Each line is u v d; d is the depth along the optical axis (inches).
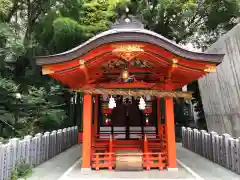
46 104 556.1
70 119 709.9
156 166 298.5
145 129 358.9
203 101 616.7
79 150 505.0
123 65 307.1
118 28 313.0
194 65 266.4
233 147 298.4
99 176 268.7
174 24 685.3
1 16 499.8
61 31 510.9
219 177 269.1
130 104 366.0
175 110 864.3
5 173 247.0
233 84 448.1
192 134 479.2
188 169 303.4
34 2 589.3
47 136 393.1
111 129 358.9
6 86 450.0
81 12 570.6
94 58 265.7
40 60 259.8
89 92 294.5
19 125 466.0
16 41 478.3
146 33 249.6
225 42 475.8
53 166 339.0
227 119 478.6
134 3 636.7
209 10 665.0
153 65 301.4
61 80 311.4
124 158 295.0
